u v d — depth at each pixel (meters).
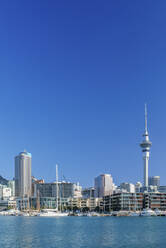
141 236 141.38
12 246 111.88
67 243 118.88
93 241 124.50
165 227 188.50
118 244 117.06
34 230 170.25
